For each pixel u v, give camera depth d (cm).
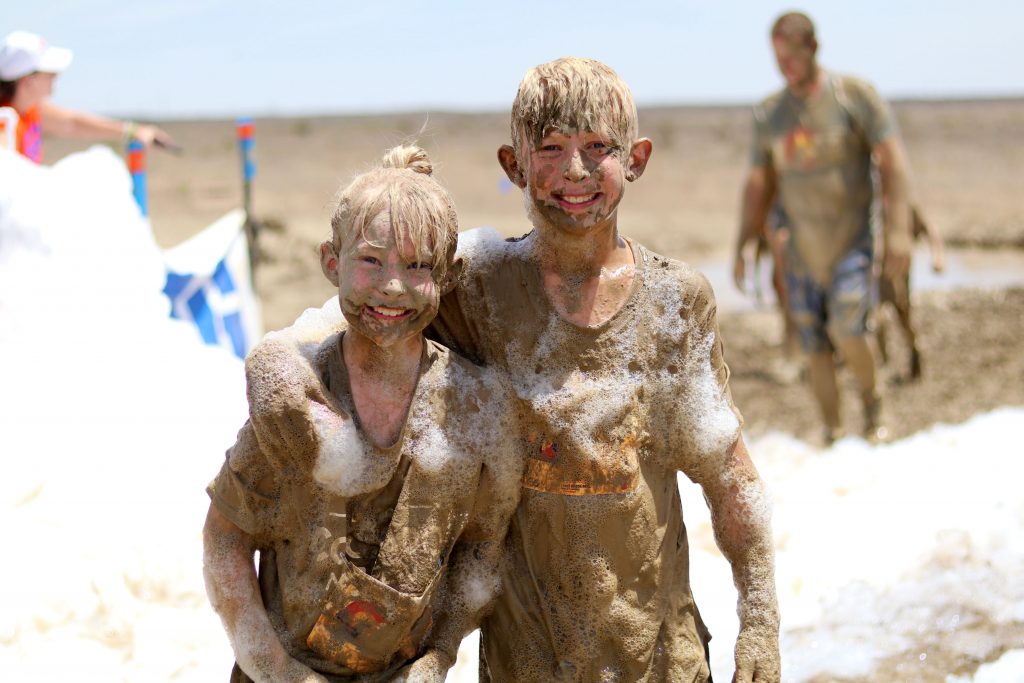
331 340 333
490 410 337
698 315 349
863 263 881
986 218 2691
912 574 558
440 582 342
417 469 324
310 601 322
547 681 349
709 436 351
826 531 608
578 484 341
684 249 2298
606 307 344
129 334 611
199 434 573
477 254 352
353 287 312
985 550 570
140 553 504
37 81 732
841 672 469
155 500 530
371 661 326
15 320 580
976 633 493
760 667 345
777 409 1091
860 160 876
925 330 1379
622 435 343
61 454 535
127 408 568
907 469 694
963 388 1123
